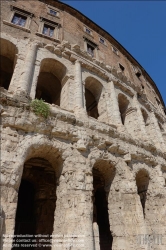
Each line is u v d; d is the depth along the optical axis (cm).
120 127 1883
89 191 1221
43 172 1812
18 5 2395
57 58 1992
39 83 2411
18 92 1395
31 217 1731
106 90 2252
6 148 1080
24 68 1641
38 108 1286
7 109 1190
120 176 1530
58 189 1247
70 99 1769
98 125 1623
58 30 2436
